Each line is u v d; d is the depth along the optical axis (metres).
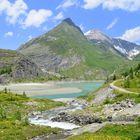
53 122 97.62
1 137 70.12
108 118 90.31
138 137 59.56
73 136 68.38
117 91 142.25
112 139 53.50
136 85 162.62
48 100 150.75
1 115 93.50
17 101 136.88
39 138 71.81
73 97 196.00
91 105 131.00
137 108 95.19
